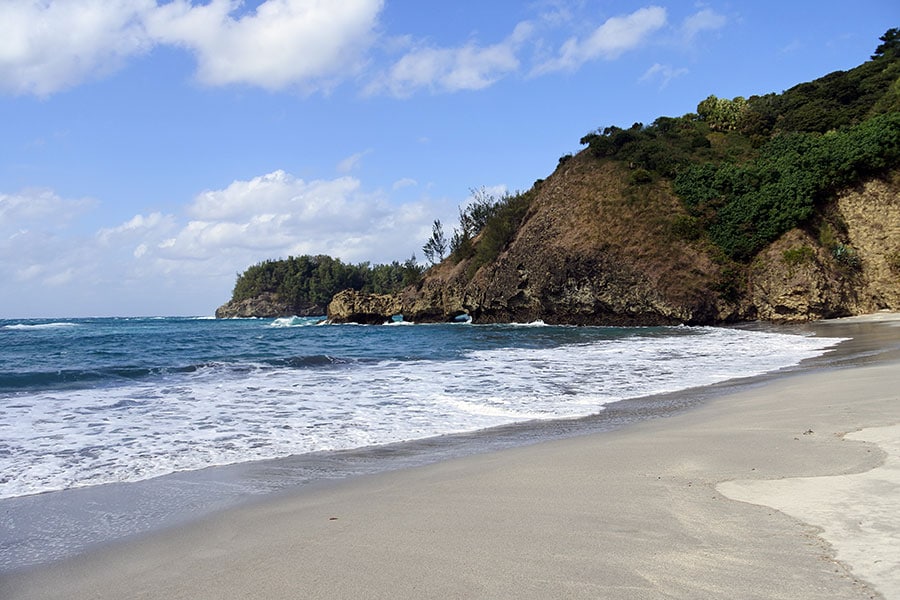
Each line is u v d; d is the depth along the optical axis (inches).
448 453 333.7
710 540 170.7
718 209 1833.2
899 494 198.5
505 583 151.0
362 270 7165.4
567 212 2063.2
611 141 2196.1
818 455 261.0
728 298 1681.8
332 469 305.0
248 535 206.1
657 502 210.8
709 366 736.3
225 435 387.2
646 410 454.9
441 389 580.4
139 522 228.5
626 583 146.6
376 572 163.6
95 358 924.0
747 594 136.1
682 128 2352.4
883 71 2306.8
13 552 200.2
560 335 1405.0
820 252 1610.5
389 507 228.7
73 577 177.8
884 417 336.5
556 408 476.1
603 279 1840.6
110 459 328.5
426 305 2559.1
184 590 161.5
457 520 206.1
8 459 327.9
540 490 238.2
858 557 150.6
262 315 6599.4
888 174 1670.8
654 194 1953.7
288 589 156.0
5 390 578.9
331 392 564.1
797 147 1877.5
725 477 237.8
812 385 503.5
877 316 1467.8
